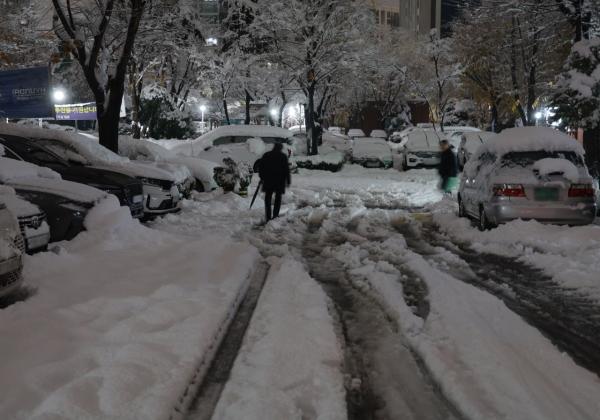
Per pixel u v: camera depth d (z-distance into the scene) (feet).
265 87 113.60
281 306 21.56
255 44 108.88
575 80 60.08
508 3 81.00
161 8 76.18
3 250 19.72
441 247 34.71
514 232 34.96
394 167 102.78
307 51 98.17
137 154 57.98
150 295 21.89
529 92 103.40
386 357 17.37
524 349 17.72
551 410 13.39
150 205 41.98
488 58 117.29
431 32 139.03
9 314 19.13
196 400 14.60
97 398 13.62
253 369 15.88
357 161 100.58
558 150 37.06
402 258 30.71
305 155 101.30
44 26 75.15
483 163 40.78
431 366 16.15
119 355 15.90
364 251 32.22
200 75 111.86
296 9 96.94
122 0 63.93
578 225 35.88
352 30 98.58
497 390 14.35
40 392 13.61
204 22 102.01
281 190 44.34
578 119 60.23
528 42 97.14
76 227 30.99
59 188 31.60
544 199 35.76
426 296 23.59
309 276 26.40
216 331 18.85
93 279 24.17
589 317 21.74
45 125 86.79
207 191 56.59
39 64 84.33
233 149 75.56
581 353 18.15
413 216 48.16
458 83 140.05
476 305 21.95
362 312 21.80
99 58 57.52
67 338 17.28
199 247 31.73
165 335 17.74
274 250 33.12
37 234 25.44
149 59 99.71
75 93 99.50
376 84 158.40
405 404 14.40
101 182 37.32
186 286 23.66
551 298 24.26
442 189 59.93
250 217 45.62
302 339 17.88
